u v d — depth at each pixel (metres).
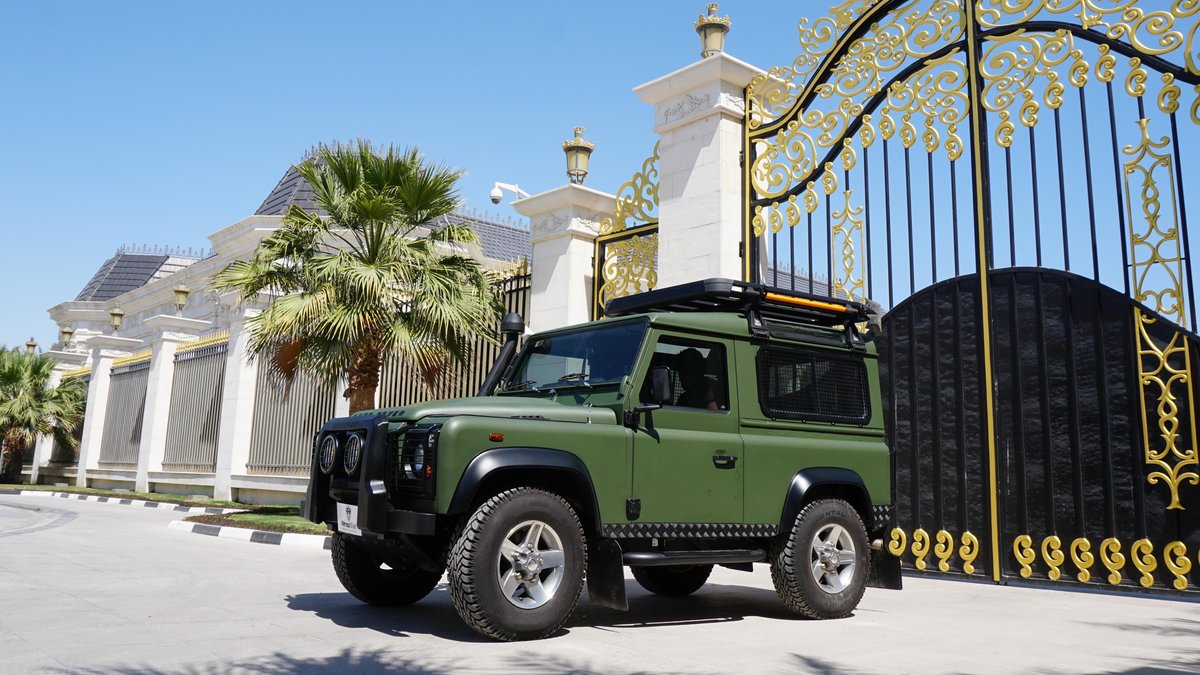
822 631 5.57
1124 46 7.89
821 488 6.44
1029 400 8.23
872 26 9.80
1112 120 7.89
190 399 21.89
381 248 12.93
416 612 6.00
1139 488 7.50
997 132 8.62
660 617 6.07
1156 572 7.33
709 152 10.52
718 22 11.01
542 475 5.29
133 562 8.66
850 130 9.73
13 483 28.53
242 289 13.90
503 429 5.05
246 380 19.05
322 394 16.70
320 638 4.97
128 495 21.22
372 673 4.12
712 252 10.21
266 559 9.38
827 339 6.76
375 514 4.97
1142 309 7.61
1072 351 7.99
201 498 19.41
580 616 6.00
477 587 4.80
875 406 6.91
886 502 6.73
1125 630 5.81
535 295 12.48
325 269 12.27
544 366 6.39
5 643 4.68
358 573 6.05
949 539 8.61
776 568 6.06
